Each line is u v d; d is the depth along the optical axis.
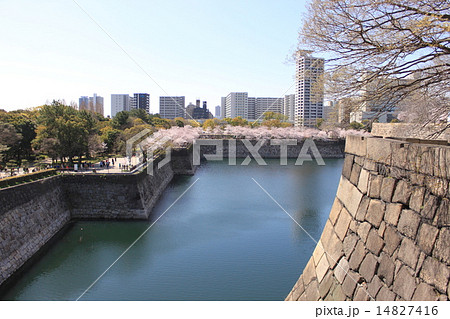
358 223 7.15
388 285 5.84
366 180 7.05
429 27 7.72
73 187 34.31
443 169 4.94
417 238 5.35
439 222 4.96
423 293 5.05
